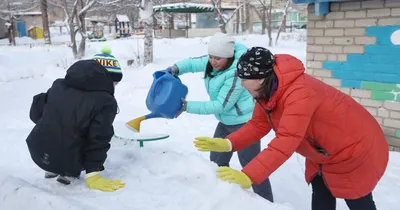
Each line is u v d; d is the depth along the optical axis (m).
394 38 4.80
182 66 3.44
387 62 4.92
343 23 5.29
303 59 14.03
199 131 5.93
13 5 30.22
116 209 2.15
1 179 2.81
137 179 2.56
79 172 2.52
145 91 8.76
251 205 2.09
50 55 17.27
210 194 2.19
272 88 2.12
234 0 31.92
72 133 2.37
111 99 2.46
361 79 5.21
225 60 3.03
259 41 22.47
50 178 2.72
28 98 8.99
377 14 4.93
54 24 44.47
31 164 3.60
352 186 2.37
